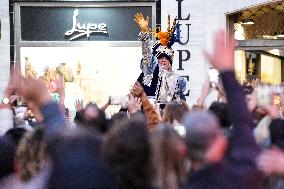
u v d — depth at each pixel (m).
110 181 8.69
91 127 11.43
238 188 8.81
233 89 9.24
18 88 12.32
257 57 39.56
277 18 38.56
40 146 10.63
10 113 16.58
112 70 37.78
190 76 37.25
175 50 37.28
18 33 37.84
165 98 22.28
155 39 32.75
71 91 37.81
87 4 37.62
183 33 37.31
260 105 13.75
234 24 38.81
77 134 9.02
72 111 31.91
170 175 10.43
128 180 8.70
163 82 22.39
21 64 37.84
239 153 9.01
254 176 8.88
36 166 10.66
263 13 38.69
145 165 8.75
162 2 37.38
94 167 8.71
